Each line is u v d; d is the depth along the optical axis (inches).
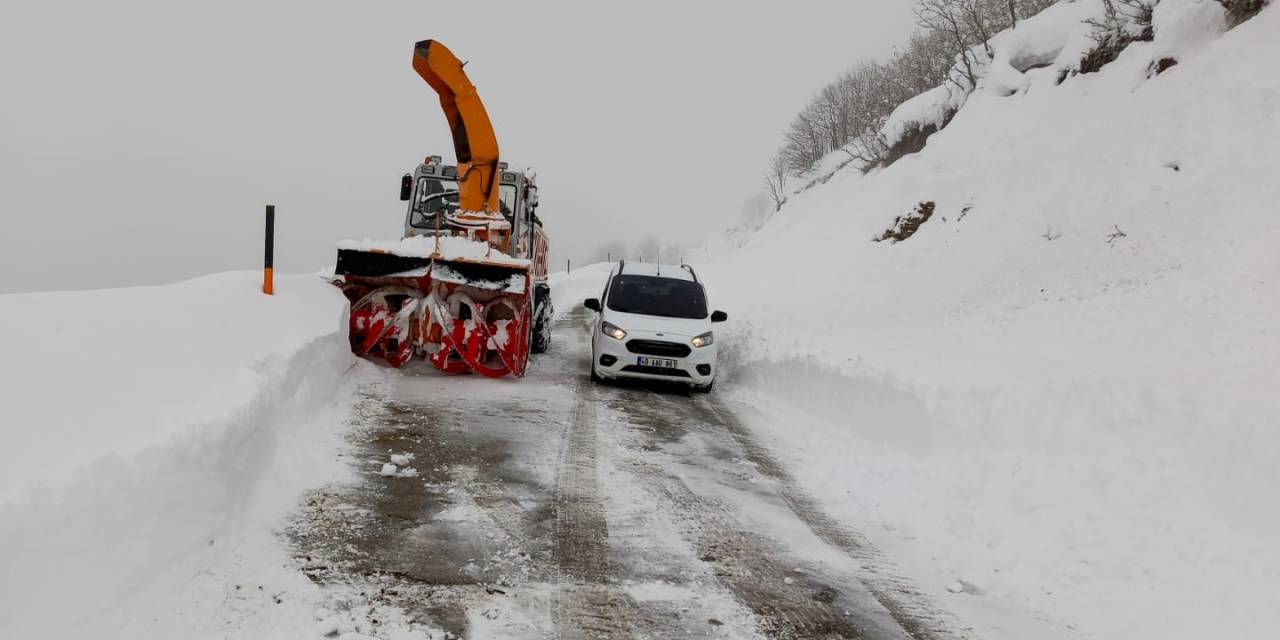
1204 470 206.2
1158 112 655.1
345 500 204.5
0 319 215.2
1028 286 511.5
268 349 247.0
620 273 455.2
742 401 405.1
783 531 212.8
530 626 146.9
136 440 151.6
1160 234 488.4
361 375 346.9
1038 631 161.0
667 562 183.9
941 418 288.0
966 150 960.9
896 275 782.5
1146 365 296.0
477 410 319.6
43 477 126.6
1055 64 953.5
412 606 150.6
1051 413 258.1
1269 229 415.5
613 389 401.4
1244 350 289.7
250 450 191.2
